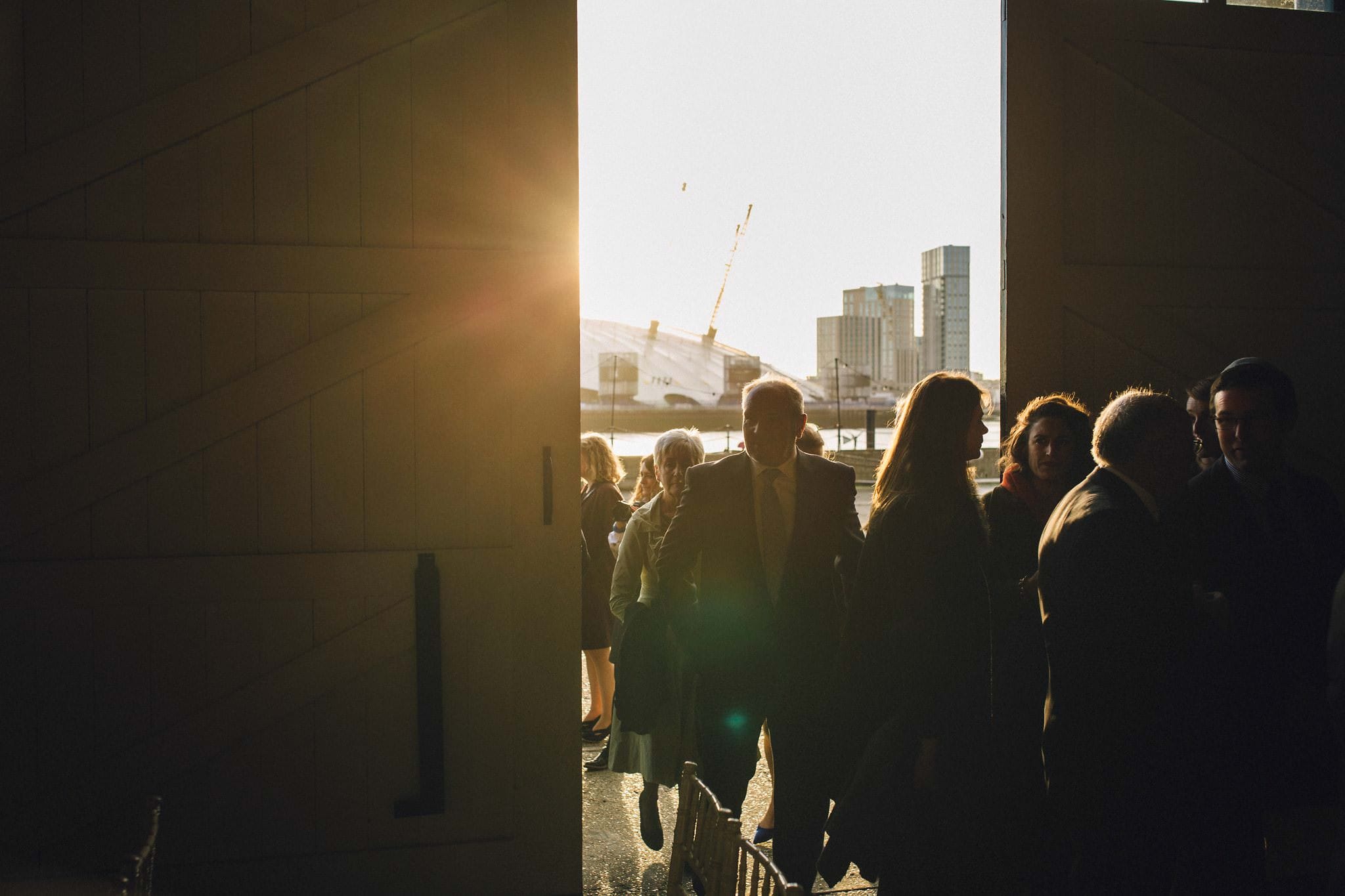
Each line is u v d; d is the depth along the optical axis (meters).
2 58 2.41
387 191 2.62
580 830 2.75
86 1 2.45
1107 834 2.04
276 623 2.57
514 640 2.71
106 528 2.47
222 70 2.52
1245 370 2.46
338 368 2.59
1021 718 2.55
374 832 2.63
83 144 2.45
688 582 2.84
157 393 2.50
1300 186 3.20
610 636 4.46
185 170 2.51
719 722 2.72
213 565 2.52
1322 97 3.24
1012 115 2.99
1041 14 3.00
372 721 2.63
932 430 2.19
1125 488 2.12
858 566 2.36
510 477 2.69
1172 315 3.12
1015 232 3.00
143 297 2.49
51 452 2.45
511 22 2.67
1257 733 2.40
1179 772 2.02
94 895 2.37
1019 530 2.71
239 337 2.54
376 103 2.61
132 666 2.49
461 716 2.68
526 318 2.69
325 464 2.59
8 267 2.41
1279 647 2.46
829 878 2.10
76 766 2.46
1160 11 3.10
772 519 2.76
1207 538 2.51
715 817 1.62
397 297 2.63
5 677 2.43
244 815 2.56
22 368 2.43
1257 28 3.18
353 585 2.61
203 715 2.53
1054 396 2.73
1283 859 3.00
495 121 2.67
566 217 2.71
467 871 2.69
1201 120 3.13
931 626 2.06
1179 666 2.01
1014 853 2.06
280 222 2.56
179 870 2.52
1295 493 2.56
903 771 2.05
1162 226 3.12
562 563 2.73
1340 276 3.24
